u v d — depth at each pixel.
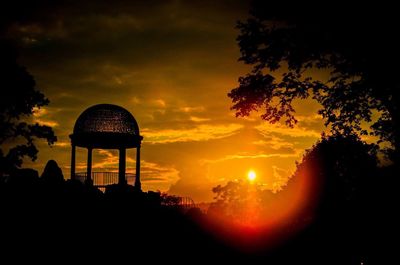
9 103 32.31
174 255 28.78
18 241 26.34
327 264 33.38
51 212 30.61
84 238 28.05
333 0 24.12
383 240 29.55
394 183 29.95
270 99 28.23
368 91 25.95
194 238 32.12
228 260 31.14
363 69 24.92
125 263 25.91
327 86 27.66
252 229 36.66
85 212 31.69
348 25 24.11
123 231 30.11
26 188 32.97
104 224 30.58
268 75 27.59
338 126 29.00
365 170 32.81
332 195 42.94
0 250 25.05
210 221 35.84
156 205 37.03
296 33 25.81
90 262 25.22
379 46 23.78
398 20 23.16
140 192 38.28
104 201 34.72
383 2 23.09
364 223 31.64
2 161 31.17
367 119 28.05
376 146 32.03
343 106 27.59
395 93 25.05
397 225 29.27
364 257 31.61
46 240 26.98
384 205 30.14
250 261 32.03
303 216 46.25
